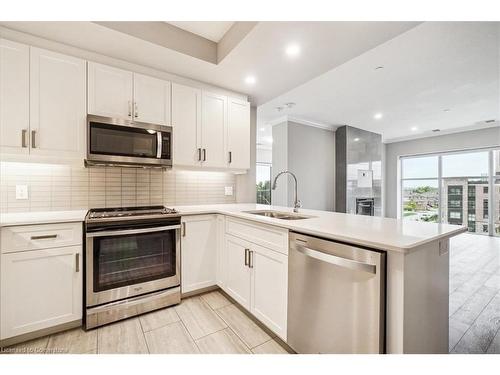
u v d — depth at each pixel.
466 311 2.08
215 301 2.21
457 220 6.00
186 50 2.03
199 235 2.29
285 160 4.80
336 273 1.22
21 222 1.54
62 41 1.85
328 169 5.47
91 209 2.17
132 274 1.92
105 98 2.01
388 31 1.68
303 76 2.41
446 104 4.03
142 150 2.12
